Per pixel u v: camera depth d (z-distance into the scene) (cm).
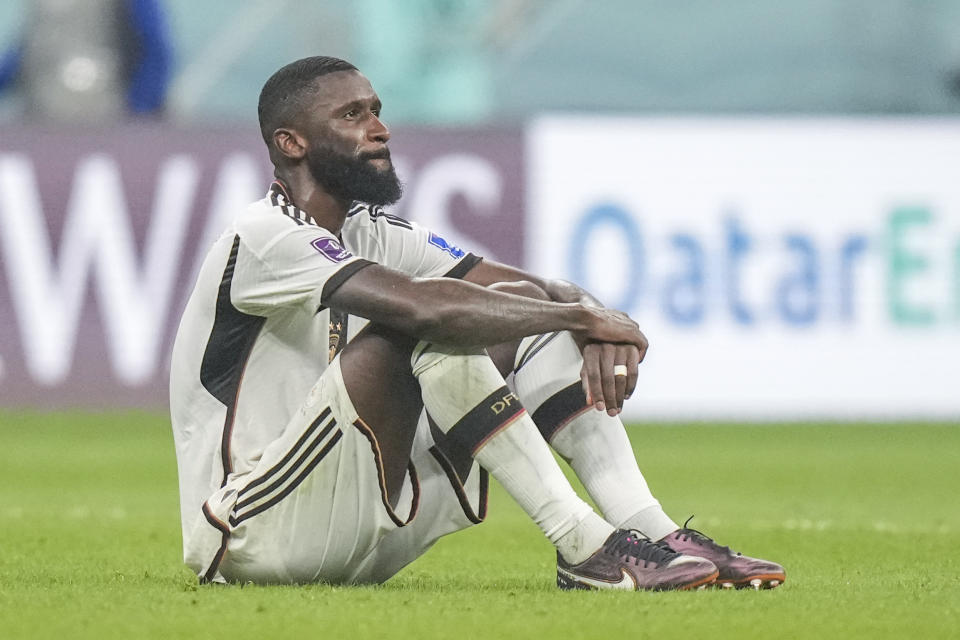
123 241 3847
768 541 1778
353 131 1207
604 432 1237
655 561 1178
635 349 1184
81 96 4459
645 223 3972
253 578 1215
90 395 3850
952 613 1101
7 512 2159
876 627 1030
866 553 1636
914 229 3997
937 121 4000
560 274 3959
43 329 3828
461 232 3944
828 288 3984
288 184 1230
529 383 1235
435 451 1199
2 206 3819
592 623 1027
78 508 2250
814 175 3981
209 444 1210
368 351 1141
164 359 3862
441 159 3934
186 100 5309
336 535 1177
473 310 1127
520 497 1188
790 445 3509
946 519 2138
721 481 2788
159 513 2172
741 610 1085
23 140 3825
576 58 5388
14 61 4481
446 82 5172
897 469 3022
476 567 1492
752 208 3972
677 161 3966
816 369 3978
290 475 1162
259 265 1167
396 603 1113
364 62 5194
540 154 3962
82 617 1059
